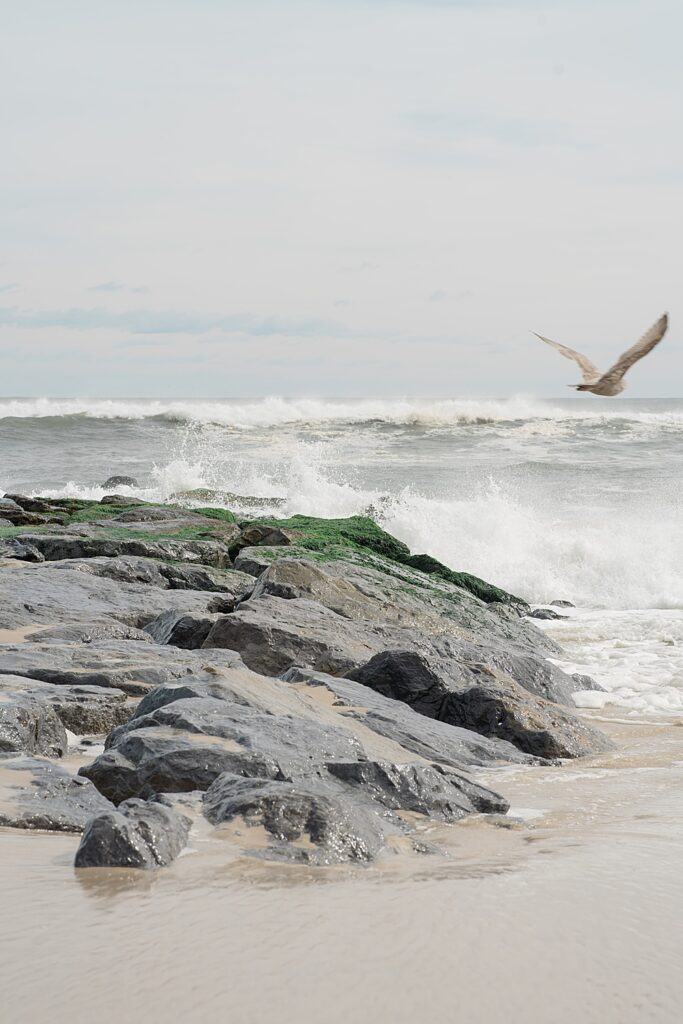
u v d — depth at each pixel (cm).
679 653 1722
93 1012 445
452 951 520
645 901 607
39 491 4022
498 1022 446
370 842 703
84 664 1173
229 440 5794
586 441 5644
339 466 4762
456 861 696
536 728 1124
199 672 1166
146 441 5812
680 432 5925
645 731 1234
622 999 470
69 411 6712
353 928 548
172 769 812
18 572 1677
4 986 468
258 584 1639
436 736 1072
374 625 1470
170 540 2042
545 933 549
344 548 2014
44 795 779
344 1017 445
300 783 805
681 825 809
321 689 1137
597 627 1988
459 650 1432
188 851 669
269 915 562
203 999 458
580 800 907
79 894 588
